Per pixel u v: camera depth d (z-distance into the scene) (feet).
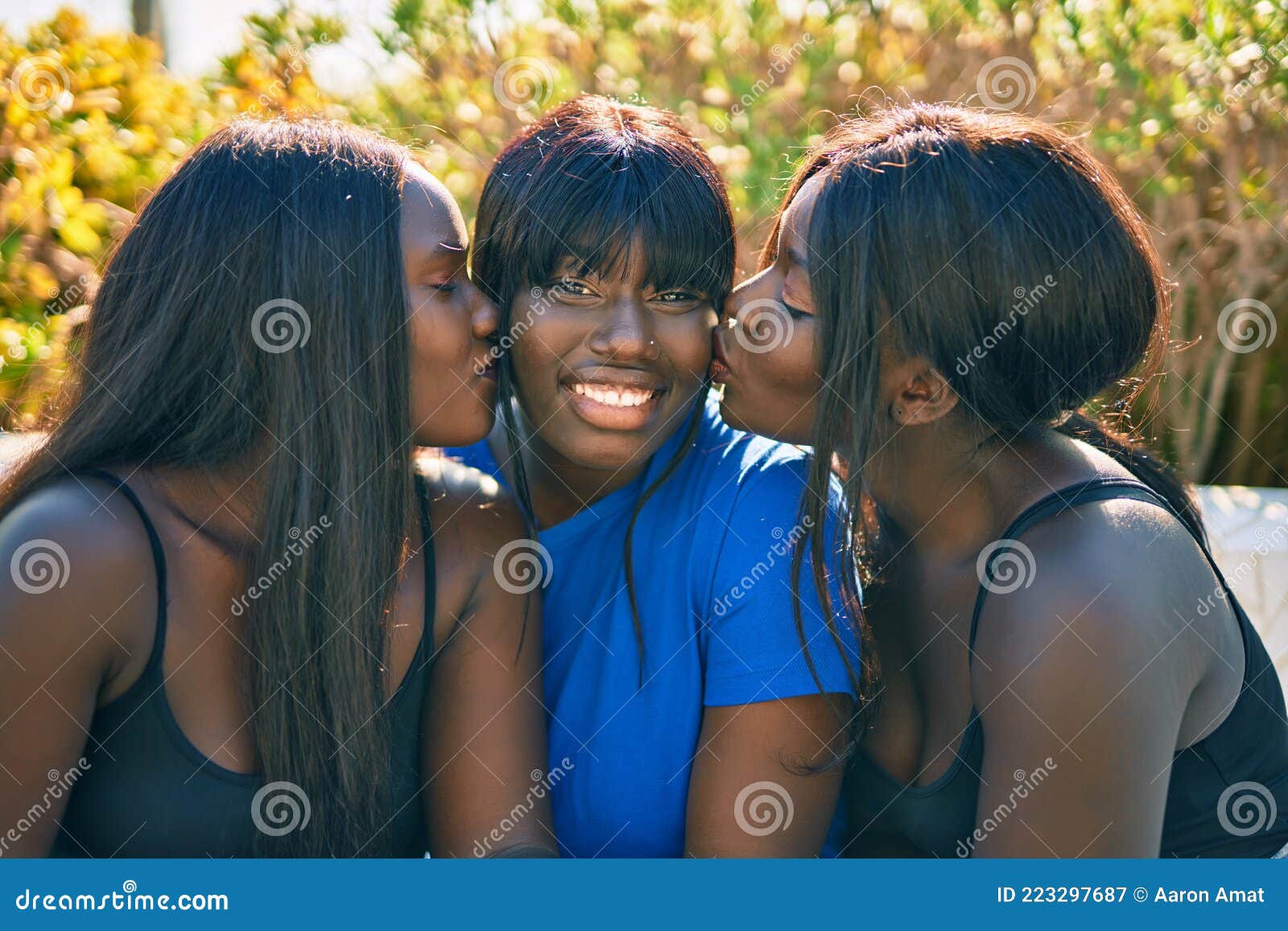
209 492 4.91
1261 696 5.10
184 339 4.83
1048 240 4.74
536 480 5.55
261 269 4.80
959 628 5.01
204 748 4.78
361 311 4.85
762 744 5.04
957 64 11.43
